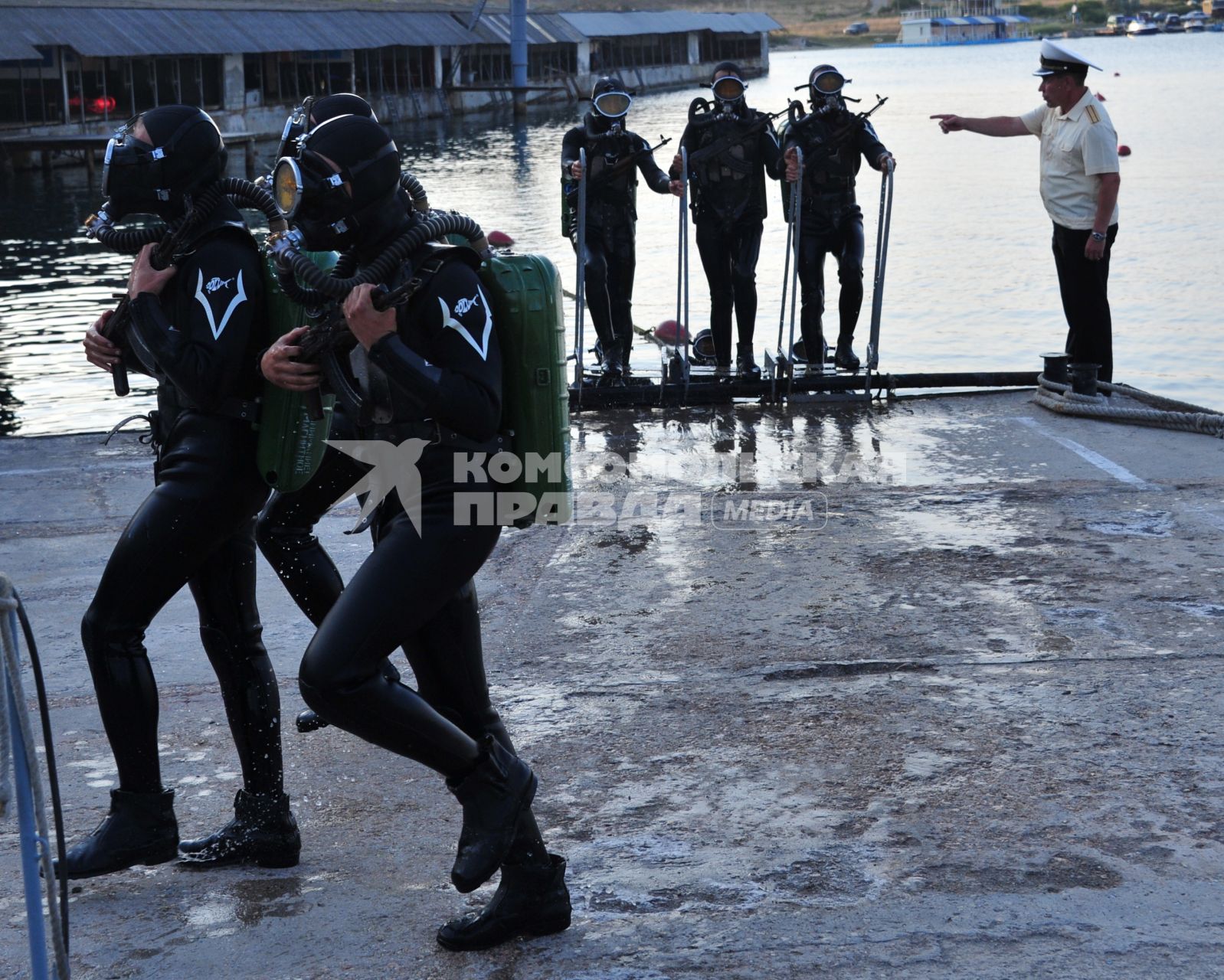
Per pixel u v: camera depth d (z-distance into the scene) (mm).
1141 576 5324
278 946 3086
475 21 71688
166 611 5633
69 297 19375
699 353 11008
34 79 47094
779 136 9492
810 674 4527
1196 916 2990
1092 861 3254
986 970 2814
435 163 40750
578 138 9414
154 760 3416
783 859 3348
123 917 3264
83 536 6570
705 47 101500
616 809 3674
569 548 6074
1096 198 9203
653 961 2928
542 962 2957
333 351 2996
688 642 4887
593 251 9398
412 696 2936
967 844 3371
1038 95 69062
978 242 22688
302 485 3410
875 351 9328
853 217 9617
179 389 3248
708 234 9492
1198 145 39812
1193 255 20734
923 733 4023
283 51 59531
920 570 5547
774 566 5699
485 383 2857
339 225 2871
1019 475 7078
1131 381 13141
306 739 4293
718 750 4000
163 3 53875
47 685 4832
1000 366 13477
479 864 2949
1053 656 4566
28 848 2484
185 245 3277
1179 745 3859
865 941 2951
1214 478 6762
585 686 4535
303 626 5363
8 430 11430
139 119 3223
